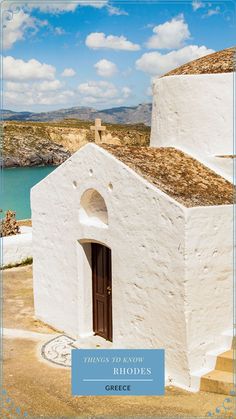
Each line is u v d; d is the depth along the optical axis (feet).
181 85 34.17
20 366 29.32
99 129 36.24
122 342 29.45
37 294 36.96
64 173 32.83
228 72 33.27
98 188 30.25
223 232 26.71
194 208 25.43
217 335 26.96
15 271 50.47
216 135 33.27
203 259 25.98
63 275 34.14
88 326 33.35
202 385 25.41
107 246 30.17
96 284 32.96
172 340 26.48
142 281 27.84
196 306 25.91
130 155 30.86
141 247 27.68
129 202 28.09
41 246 35.94
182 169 31.19
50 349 31.68
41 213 35.45
